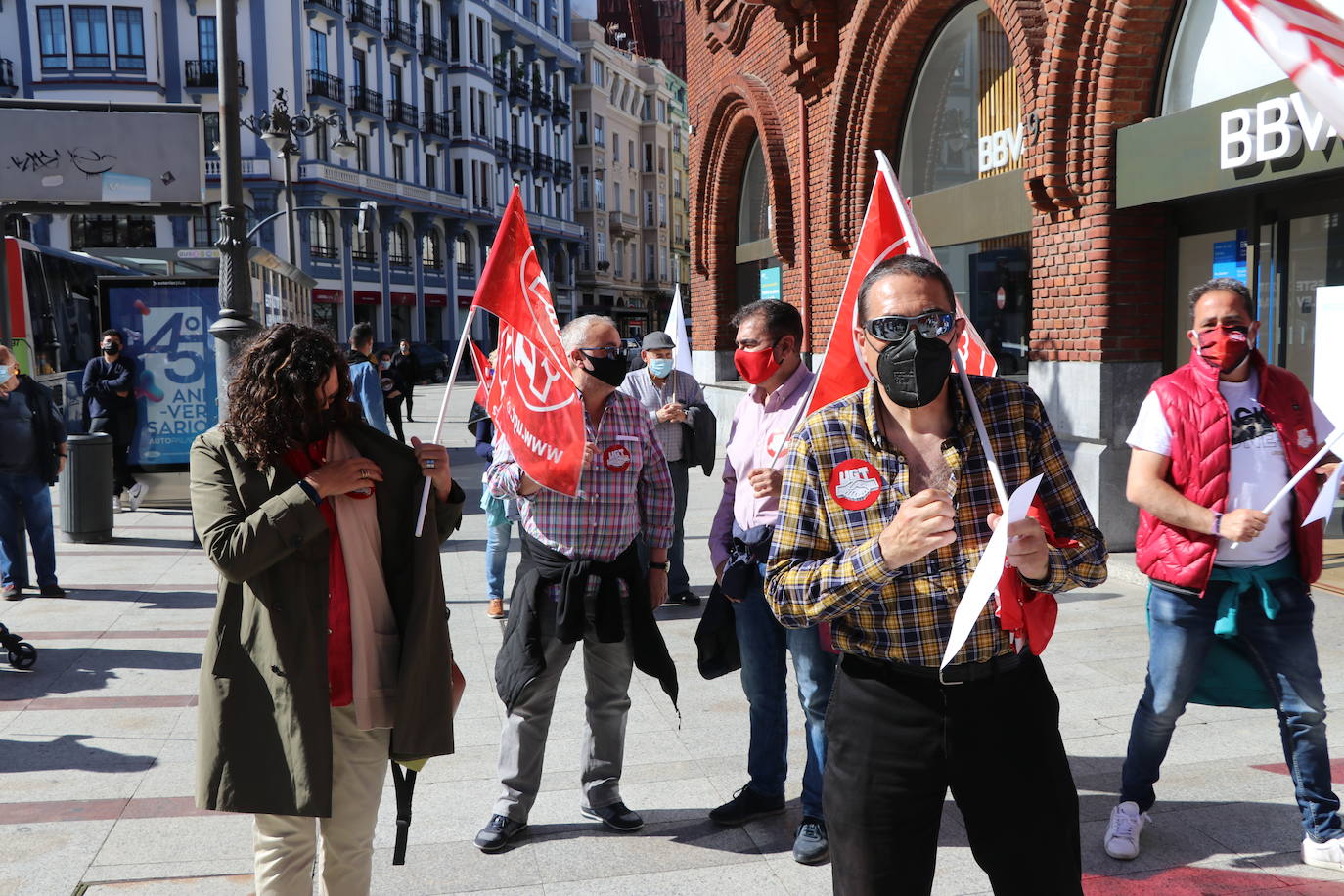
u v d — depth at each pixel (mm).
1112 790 3971
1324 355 5121
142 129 10602
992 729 2213
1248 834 3607
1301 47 2283
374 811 2783
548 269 63688
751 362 3660
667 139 78750
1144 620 6180
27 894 3379
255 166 42719
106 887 3424
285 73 42344
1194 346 3299
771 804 3842
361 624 2703
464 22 53281
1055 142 7629
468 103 53625
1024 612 2201
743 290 16422
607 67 69750
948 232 9906
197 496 2600
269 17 41906
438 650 2789
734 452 3881
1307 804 3377
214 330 9008
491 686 5480
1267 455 3250
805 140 12266
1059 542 2234
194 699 5281
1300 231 6664
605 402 3760
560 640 3551
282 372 2600
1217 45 6898
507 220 3480
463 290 55500
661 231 77938
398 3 49094
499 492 3721
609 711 3787
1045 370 8094
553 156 64562
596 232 69062
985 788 2229
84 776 4344
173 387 11438
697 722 4891
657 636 3711
